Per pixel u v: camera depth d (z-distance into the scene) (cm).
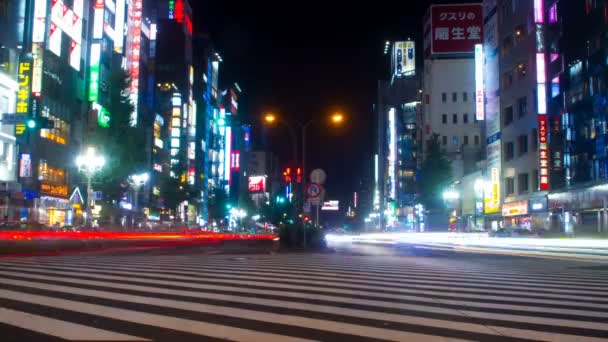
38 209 4784
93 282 1070
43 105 4925
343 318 733
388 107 12369
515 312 805
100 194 4278
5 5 4397
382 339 611
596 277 1404
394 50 11956
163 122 9269
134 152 5041
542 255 2473
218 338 597
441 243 3791
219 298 891
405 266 1684
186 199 8350
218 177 13125
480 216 6431
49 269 1341
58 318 686
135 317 705
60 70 5291
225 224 12625
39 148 4919
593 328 690
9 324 644
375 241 4456
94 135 4966
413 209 9656
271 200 10444
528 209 4981
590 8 4044
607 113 3797
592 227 3941
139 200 7756
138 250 2678
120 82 5206
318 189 2483
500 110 5697
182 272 1333
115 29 6650
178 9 10350
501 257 2325
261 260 1872
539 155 4688
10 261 1636
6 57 4378
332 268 1547
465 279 1288
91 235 3647
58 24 5188
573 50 4284
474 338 624
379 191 14250
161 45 10244
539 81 4738
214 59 13400
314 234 2777
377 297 942
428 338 621
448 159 7956
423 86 9181
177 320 693
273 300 880
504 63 5616
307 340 597
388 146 12262
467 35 8906
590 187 3947
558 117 4531
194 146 10750
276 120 3209
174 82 10119
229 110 16050
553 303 904
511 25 5456
